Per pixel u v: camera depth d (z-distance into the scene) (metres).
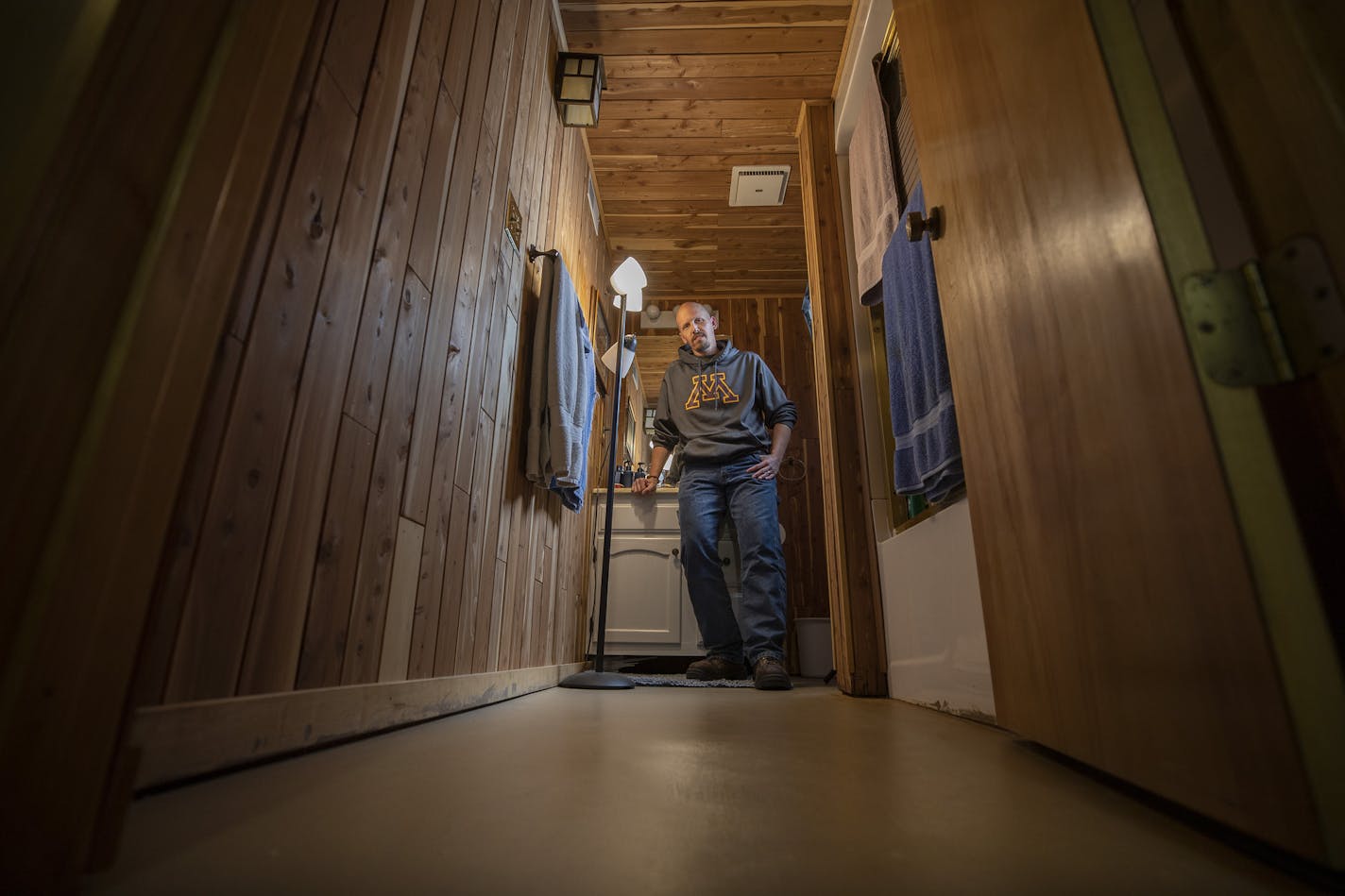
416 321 1.14
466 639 1.39
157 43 0.43
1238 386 0.44
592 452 3.24
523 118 1.86
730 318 4.28
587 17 2.46
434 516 1.22
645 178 3.31
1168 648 0.51
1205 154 0.49
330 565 0.87
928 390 1.41
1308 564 0.40
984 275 0.89
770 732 1.03
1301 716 0.39
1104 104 0.57
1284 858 0.42
